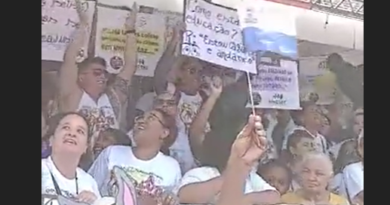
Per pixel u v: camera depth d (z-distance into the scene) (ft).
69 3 11.10
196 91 12.35
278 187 12.96
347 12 13.94
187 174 12.11
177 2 12.12
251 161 12.67
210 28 12.22
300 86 13.44
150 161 11.76
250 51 12.66
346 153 13.79
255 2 12.75
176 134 12.10
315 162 13.39
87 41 11.32
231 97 12.66
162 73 12.03
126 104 11.69
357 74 13.97
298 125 13.37
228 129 12.59
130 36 11.76
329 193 13.52
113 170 11.40
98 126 11.38
